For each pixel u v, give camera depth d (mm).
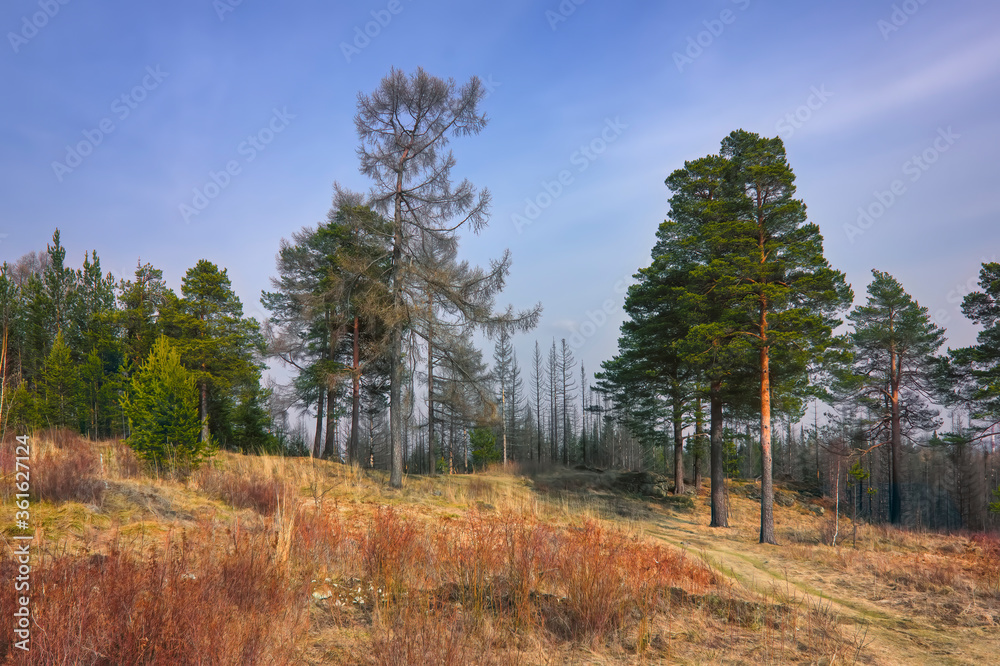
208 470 13219
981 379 30422
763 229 21547
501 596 6867
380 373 29703
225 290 30125
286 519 8102
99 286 37906
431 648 4770
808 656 6312
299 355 28406
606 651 5930
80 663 3635
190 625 4164
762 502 19109
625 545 10219
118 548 6141
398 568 7102
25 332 32438
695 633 6727
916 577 11719
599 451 65188
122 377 27625
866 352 37188
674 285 26422
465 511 15484
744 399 23406
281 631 4906
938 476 51625
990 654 7066
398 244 20828
